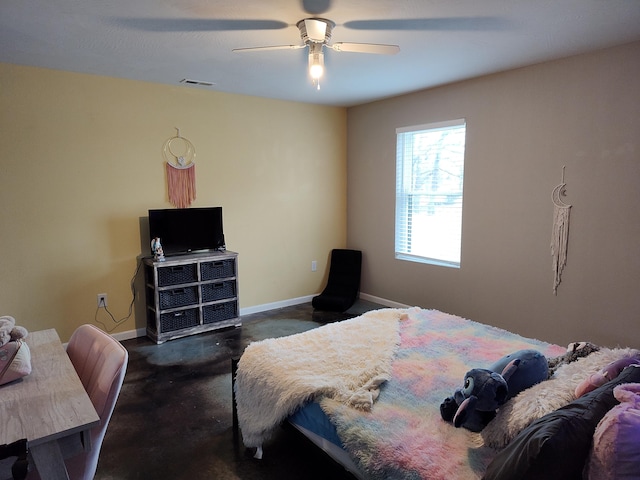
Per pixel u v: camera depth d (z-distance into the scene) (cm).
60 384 138
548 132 334
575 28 258
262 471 209
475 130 385
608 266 308
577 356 177
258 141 463
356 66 338
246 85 402
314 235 523
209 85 402
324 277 541
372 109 493
